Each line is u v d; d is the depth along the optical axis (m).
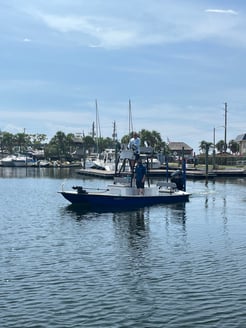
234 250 23.25
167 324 14.22
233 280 18.27
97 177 88.94
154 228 29.84
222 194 52.69
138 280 18.30
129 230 29.09
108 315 14.88
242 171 86.25
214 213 36.78
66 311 15.20
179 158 124.12
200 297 16.42
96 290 17.16
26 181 77.56
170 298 16.34
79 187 39.50
